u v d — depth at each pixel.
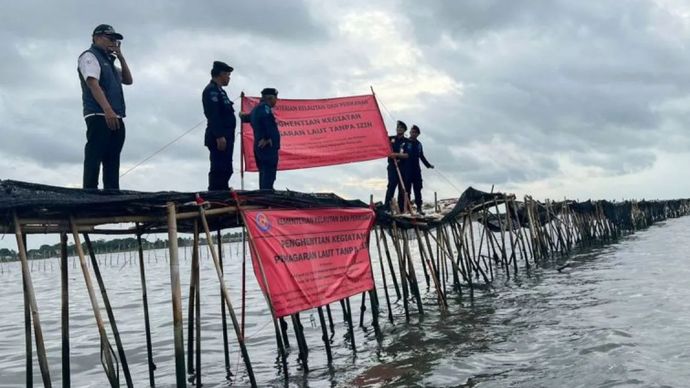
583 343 10.21
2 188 6.46
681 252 26.25
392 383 8.83
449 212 18.55
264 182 11.12
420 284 23.64
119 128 8.34
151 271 47.53
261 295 22.69
